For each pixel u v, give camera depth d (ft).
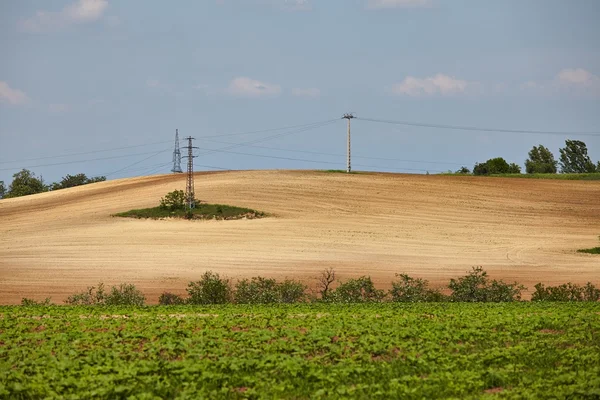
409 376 130.00
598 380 122.42
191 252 579.89
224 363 140.67
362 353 152.97
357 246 606.55
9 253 585.22
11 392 123.85
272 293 323.16
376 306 267.80
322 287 388.98
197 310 250.57
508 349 156.04
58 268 512.63
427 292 337.93
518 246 617.62
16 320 214.48
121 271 497.87
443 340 171.42
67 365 138.51
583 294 349.82
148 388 125.39
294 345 161.68
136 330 190.70
